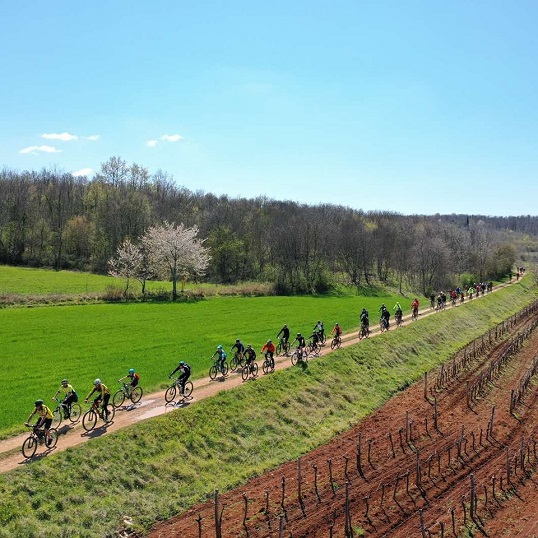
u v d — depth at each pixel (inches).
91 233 4281.5
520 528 872.9
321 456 1082.7
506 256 5531.5
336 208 6323.8
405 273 4613.7
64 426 997.2
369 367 1670.8
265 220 4790.8
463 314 2881.4
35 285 3137.3
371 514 860.6
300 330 2091.5
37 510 732.7
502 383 1747.0
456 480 1025.5
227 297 3142.2
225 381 1341.0
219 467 975.0
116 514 780.0
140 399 1171.9
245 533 776.3
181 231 3196.4
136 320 2174.0
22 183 4913.9
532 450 1208.2
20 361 1439.5
